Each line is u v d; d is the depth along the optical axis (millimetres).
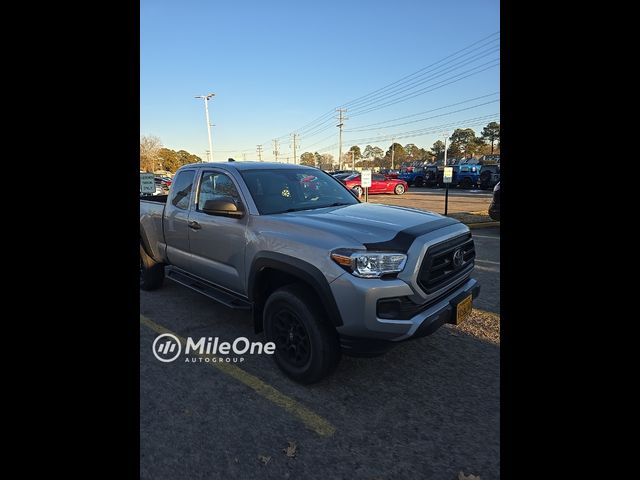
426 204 16031
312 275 2664
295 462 2197
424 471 2129
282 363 3059
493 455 2215
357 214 3230
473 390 2850
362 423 2520
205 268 3910
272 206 3418
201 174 4070
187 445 2326
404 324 2506
